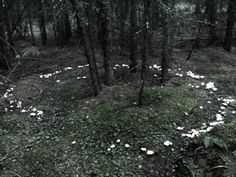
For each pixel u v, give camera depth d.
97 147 9.12
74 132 10.14
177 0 15.96
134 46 15.09
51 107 12.27
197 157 8.11
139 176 7.77
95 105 11.75
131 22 14.30
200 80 14.67
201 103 11.73
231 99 12.20
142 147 8.91
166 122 10.20
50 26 32.00
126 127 9.94
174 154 8.56
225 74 15.97
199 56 19.72
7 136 10.16
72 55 21.47
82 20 11.14
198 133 9.19
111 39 12.80
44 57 21.41
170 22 11.48
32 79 16.06
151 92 12.36
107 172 7.95
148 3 9.80
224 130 8.87
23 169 8.41
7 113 12.02
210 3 20.78
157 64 17.25
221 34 23.30
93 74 12.21
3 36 17.81
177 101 11.55
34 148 9.38
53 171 8.22
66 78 15.65
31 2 21.81
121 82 14.13
